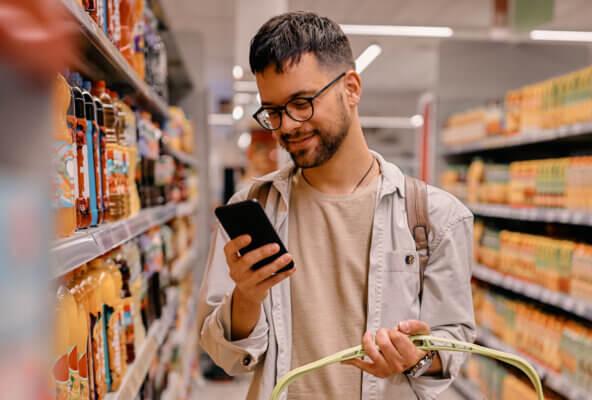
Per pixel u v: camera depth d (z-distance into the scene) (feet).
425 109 18.65
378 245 3.93
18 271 0.79
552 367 8.86
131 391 4.28
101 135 3.99
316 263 4.01
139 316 5.47
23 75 0.76
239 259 3.24
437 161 15.53
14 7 0.76
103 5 4.43
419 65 27.45
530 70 15.67
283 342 3.91
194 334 12.74
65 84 3.01
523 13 12.81
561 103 9.24
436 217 4.03
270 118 3.64
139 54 6.17
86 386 3.35
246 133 45.42
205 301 4.11
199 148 14.38
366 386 3.81
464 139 13.67
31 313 0.80
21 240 0.78
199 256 14.25
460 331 3.89
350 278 3.96
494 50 15.60
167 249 8.18
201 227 14.35
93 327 3.68
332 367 3.86
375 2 16.07
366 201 4.03
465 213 4.10
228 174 18.40
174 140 9.50
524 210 10.20
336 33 3.62
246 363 3.82
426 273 3.99
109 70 5.10
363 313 3.94
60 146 2.95
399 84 32.96
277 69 3.38
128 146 5.12
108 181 4.23
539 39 14.47
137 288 5.40
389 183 4.04
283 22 3.49
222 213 3.26
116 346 4.14
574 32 13.96
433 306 3.94
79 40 3.90
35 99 0.78
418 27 15.24
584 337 8.00
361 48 20.27
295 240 4.10
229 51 23.16
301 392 3.87
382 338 3.09
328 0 15.94
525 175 10.25
